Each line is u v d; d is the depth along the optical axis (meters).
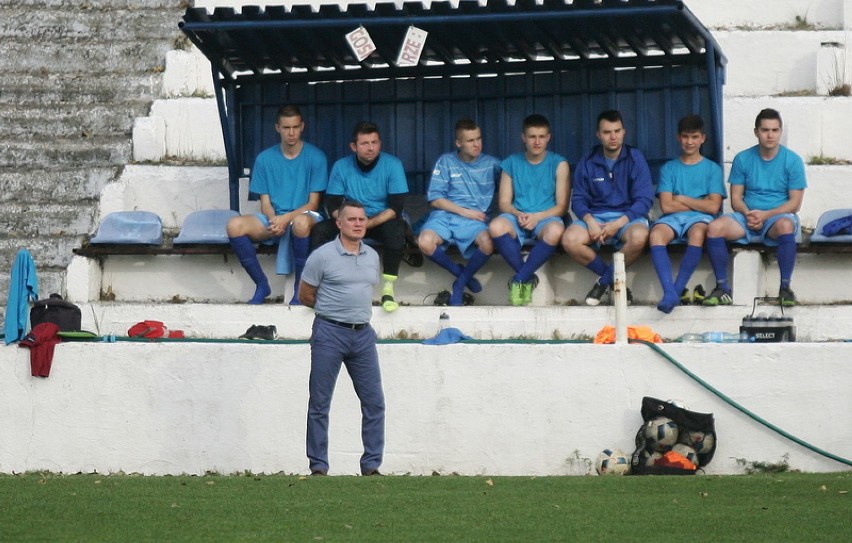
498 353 43.62
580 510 34.06
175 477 41.53
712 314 49.09
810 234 54.47
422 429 43.84
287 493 36.75
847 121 57.00
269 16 51.84
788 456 42.50
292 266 53.34
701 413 42.28
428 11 51.03
